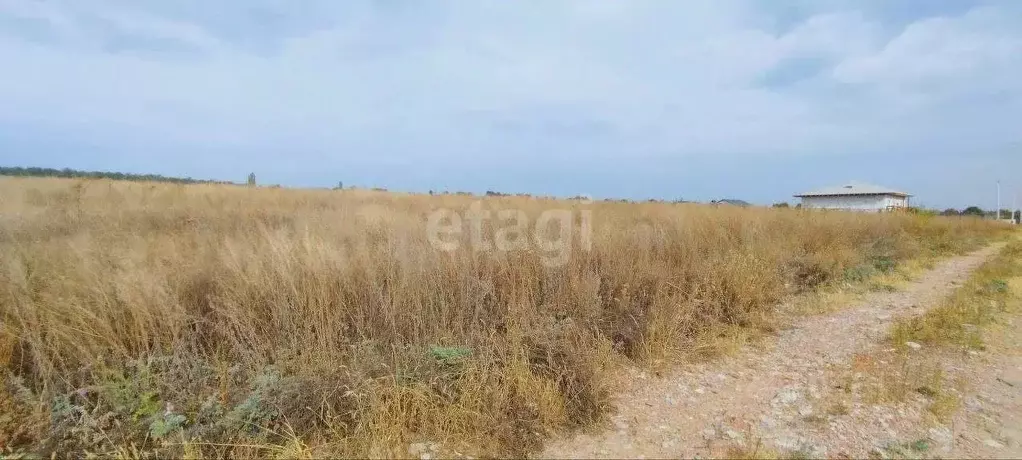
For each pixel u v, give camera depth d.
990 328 5.18
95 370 2.84
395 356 3.31
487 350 3.48
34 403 2.60
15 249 3.67
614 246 5.78
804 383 3.77
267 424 2.75
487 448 2.78
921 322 5.24
